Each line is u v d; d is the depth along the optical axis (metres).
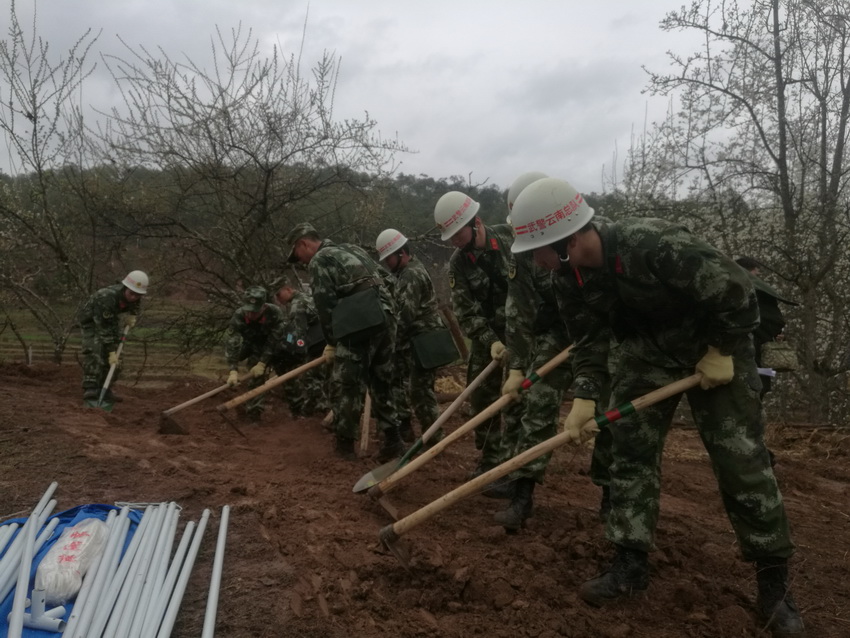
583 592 3.35
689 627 3.19
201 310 11.27
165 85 10.35
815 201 12.71
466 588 3.33
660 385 3.37
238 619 2.81
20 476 4.52
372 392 5.91
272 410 9.20
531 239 3.18
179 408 7.08
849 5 11.79
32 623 2.56
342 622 2.92
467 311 5.19
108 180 11.08
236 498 4.25
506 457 4.96
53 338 12.07
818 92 12.35
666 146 13.30
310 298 8.26
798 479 6.58
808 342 11.77
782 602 3.21
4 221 11.73
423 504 4.62
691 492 5.93
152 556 3.18
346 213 11.72
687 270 2.94
